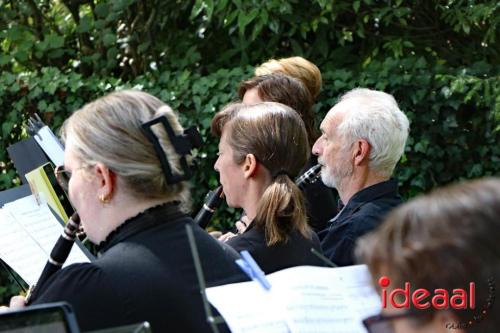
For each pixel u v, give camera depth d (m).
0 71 20.31
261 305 6.41
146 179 7.00
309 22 18.69
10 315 5.49
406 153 17.27
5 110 18.56
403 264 4.31
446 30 19.38
